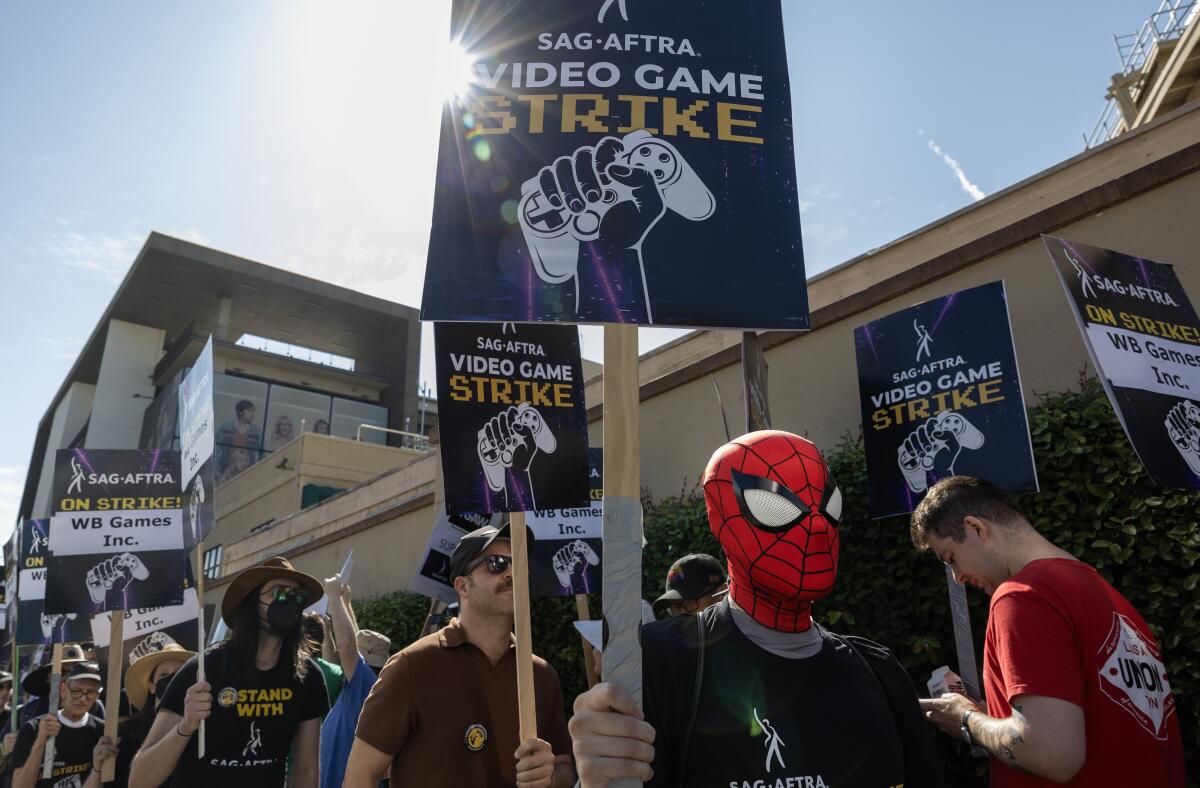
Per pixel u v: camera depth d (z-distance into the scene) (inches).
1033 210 213.0
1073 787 72.8
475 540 109.7
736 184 66.8
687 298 62.2
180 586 203.0
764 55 72.0
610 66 69.7
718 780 54.0
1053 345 193.2
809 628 63.6
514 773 100.3
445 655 103.3
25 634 284.0
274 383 1307.8
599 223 64.2
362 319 1637.6
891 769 58.6
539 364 147.6
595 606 257.8
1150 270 131.2
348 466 734.5
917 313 165.8
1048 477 165.6
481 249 62.9
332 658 182.9
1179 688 138.0
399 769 97.3
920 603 176.4
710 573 135.0
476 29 70.2
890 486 162.6
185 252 1433.3
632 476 53.8
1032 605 77.0
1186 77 618.2
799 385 244.7
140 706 221.9
